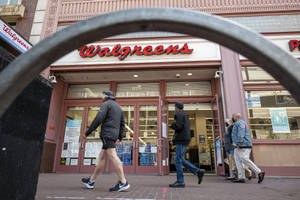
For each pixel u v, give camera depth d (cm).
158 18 43
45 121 143
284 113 579
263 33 628
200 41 650
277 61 39
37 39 684
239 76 602
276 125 570
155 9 45
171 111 751
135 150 658
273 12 646
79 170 655
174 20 43
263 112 583
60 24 710
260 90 601
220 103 631
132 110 704
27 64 47
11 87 48
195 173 320
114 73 690
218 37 43
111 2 714
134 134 676
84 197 205
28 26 702
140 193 241
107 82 749
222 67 614
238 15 657
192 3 682
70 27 47
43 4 730
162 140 626
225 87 594
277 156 538
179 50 632
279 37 618
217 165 627
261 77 608
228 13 659
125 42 671
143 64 641
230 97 585
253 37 41
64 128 709
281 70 39
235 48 44
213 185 334
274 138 559
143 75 704
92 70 667
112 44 673
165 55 645
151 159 645
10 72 47
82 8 718
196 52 639
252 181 418
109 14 46
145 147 659
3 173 105
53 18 709
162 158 611
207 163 932
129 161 651
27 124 124
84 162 663
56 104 700
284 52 40
